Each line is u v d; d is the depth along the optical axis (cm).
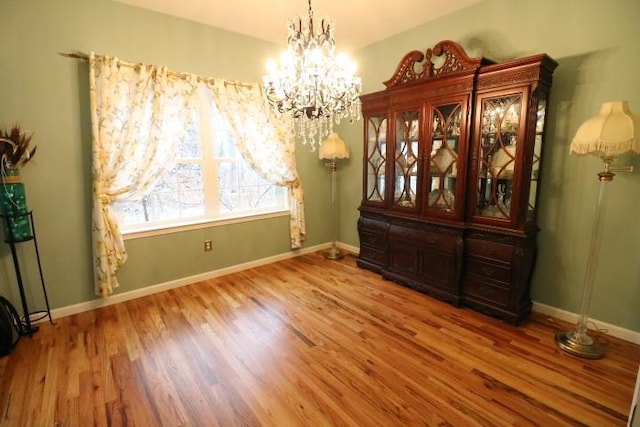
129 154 270
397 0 265
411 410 161
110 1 255
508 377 183
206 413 160
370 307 272
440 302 281
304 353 209
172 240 312
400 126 305
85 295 269
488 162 248
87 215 264
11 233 219
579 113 225
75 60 247
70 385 180
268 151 359
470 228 259
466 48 282
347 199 429
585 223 230
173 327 243
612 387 174
